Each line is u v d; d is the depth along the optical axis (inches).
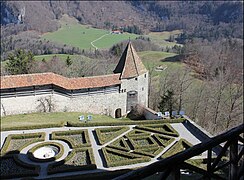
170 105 2212.1
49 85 1951.3
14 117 1870.1
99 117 1978.3
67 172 1221.7
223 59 3440.0
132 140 1494.8
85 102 2038.6
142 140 1530.5
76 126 1695.4
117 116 2164.1
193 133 1610.5
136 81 2162.9
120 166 1273.4
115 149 1413.6
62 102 1994.3
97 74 2903.5
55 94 1972.2
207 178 239.8
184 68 3184.1
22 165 1268.5
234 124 2192.4
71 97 1999.3
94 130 1642.5
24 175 1185.4
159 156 1355.8
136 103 2197.3
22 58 2795.3
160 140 1503.4
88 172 1218.0
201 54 3580.2
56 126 1690.5
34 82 1904.5
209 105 2306.8
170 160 211.9
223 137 228.7
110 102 2105.1
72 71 2925.7
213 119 2241.6
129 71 2123.5
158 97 2544.3
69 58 3014.3
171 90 2357.3
